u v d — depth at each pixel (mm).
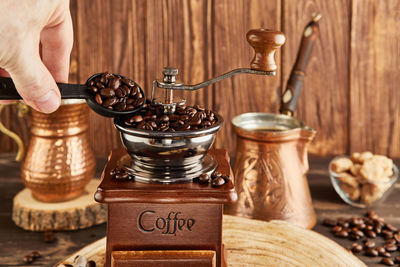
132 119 574
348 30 989
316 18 862
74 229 803
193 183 588
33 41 543
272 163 770
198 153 580
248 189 775
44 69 562
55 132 779
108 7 987
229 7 984
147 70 1013
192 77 1014
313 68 1008
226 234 723
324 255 685
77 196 830
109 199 572
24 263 726
